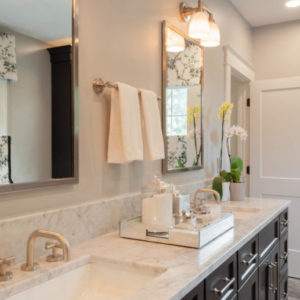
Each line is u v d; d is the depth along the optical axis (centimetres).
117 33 169
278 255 222
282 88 359
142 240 144
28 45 122
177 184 223
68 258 117
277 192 361
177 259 120
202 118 256
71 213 138
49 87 129
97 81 153
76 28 141
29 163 121
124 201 169
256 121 371
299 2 317
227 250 130
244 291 156
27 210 122
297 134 353
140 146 162
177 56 222
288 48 367
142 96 169
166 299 88
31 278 102
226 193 248
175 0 222
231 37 320
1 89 112
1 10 113
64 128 136
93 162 153
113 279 120
